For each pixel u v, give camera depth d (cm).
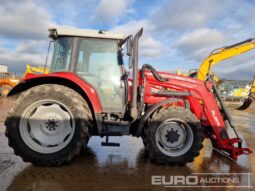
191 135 430
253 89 675
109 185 340
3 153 467
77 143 400
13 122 396
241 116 1355
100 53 452
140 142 591
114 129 437
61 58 452
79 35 445
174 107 433
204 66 646
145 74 463
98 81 447
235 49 650
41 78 416
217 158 483
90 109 433
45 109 407
